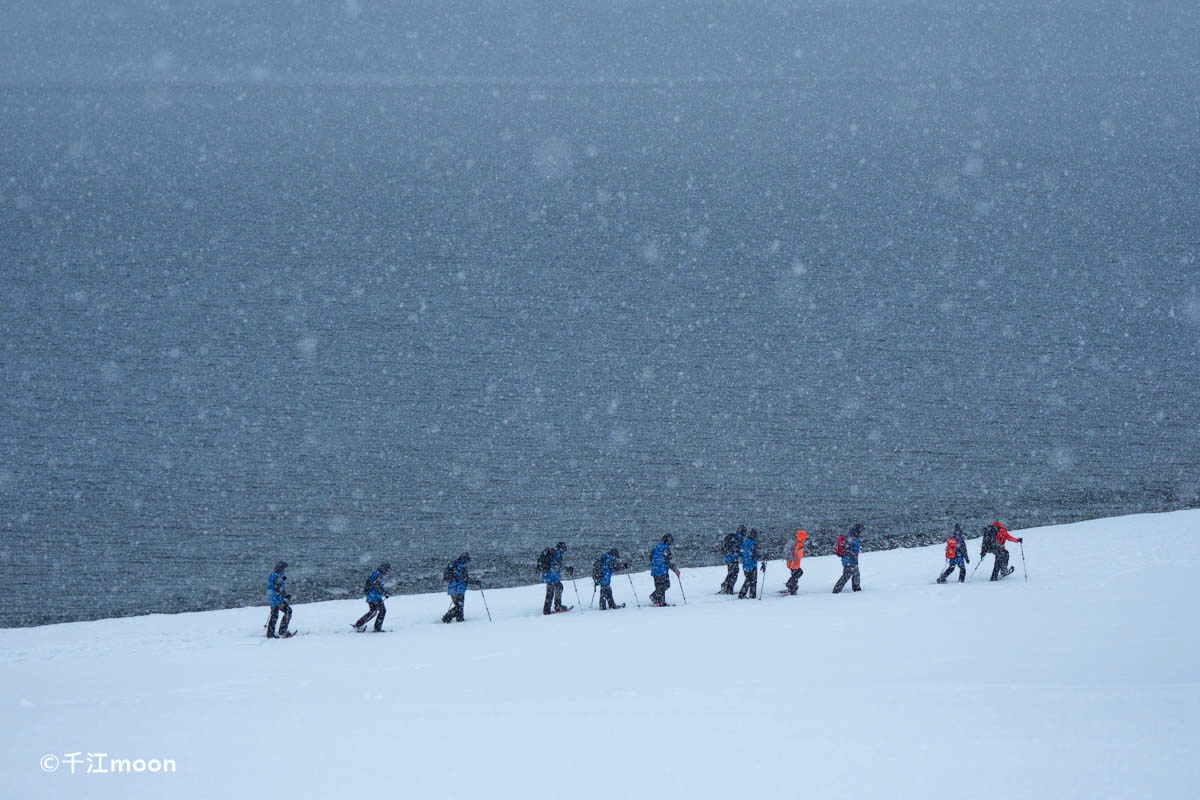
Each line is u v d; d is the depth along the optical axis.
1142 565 61.47
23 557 85.94
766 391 137.25
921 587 59.34
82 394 133.62
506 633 51.41
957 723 27.97
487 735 28.03
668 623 51.31
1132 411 126.12
